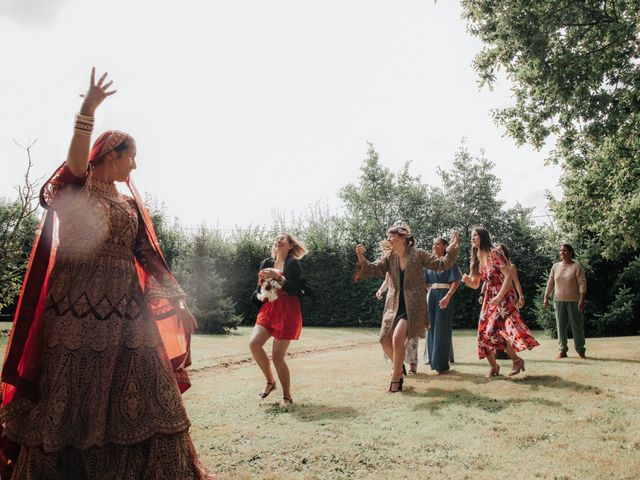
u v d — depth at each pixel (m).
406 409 4.72
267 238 22.98
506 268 6.25
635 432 3.85
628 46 11.73
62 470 2.28
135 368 2.47
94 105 2.43
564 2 10.78
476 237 6.67
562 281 8.17
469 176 27.06
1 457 2.48
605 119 12.20
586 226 14.66
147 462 2.37
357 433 3.95
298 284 5.23
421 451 3.52
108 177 2.71
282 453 3.50
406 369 7.48
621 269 14.21
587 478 2.98
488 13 11.45
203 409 4.83
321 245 21.59
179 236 22.86
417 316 5.76
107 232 2.56
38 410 2.32
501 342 6.33
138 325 2.57
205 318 15.85
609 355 8.21
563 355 8.18
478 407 4.71
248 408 4.86
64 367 2.34
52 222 2.56
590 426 4.02
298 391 5.68
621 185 13.34
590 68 11.34
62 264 2.49
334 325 21.25
